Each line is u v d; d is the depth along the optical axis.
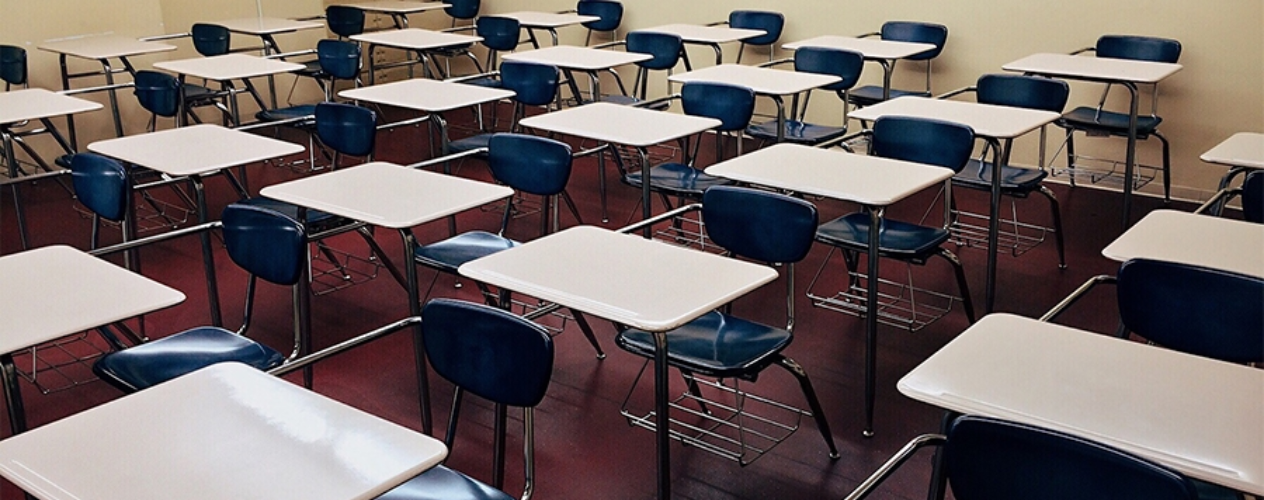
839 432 3.49
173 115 5.68
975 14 6.58
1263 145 3.99
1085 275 4.88
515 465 3.30
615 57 6.28
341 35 8.45
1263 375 2.13
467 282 4.84
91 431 1.93
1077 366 2.18
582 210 5.95
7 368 2.38
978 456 1.86
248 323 3.47
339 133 4.88
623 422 3.57
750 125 5.71
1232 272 2.47
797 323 4.37
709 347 3.00
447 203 3.40
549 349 2.24
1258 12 5.64
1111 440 1.89
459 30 8.71
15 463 1.82
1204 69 5.89
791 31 7.45
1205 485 2.28
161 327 4.37
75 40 7.02
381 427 1.96
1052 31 6.32
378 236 5.50
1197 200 6.05
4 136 4.94
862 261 5.03
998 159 4.18
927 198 6.07
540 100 5.89
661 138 4.23
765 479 3.21
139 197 6.17
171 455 1.85
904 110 4.64
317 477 1.78
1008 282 4.80
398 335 4.27
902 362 4.00
